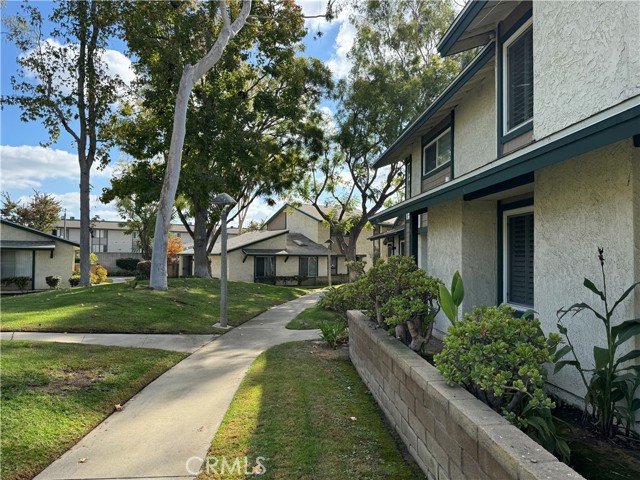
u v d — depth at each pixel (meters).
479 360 2.97
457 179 5.98
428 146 11.80
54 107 18.39
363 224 28.27
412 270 5.75
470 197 7.29
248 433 4.20
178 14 17.81
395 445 3.83
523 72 6.45
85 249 19.34
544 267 4.87
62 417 4.53
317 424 4.33
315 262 33.28
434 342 7.54
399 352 4.21
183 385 6.00
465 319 3.54
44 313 10.45
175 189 14.73
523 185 5.74
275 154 23.11
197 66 14.23
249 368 6.90
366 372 5.63
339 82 25.28
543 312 4.87
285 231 31.89
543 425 2.72
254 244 30.48
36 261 24.70
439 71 24.72
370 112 24.52
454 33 7.22
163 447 3.98
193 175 17.81
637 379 3.28
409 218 12.70
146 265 31.75
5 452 3.70
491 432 2.33
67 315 10.16
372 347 5.25
